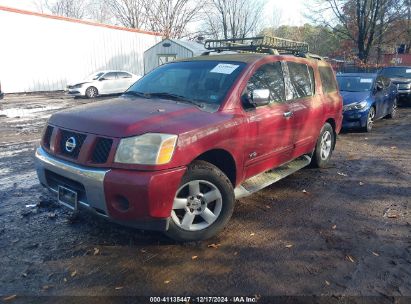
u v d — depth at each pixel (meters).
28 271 3.15
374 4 28.05
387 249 3.62
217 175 3.68
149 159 3.14
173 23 47.16
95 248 3.53
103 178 3.14
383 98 11.14
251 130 4.11
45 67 24.33
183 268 3.24
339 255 3.49
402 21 29.86
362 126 9.83
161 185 3.15
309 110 5.36
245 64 4.41
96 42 26.89
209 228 3.71
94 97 20.86
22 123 11.38
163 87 4.55
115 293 2.89
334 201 4.86
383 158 7.15
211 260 3.37
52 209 4.42
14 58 22.72
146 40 30.23
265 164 4.60
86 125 3.43
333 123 6.45
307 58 5.71
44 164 3.66
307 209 4.58
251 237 3.82
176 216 3.53
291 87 5.08
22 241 3.65
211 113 3.78
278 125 4.61
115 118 3.43
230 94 4.03
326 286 3.01
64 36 25.02
